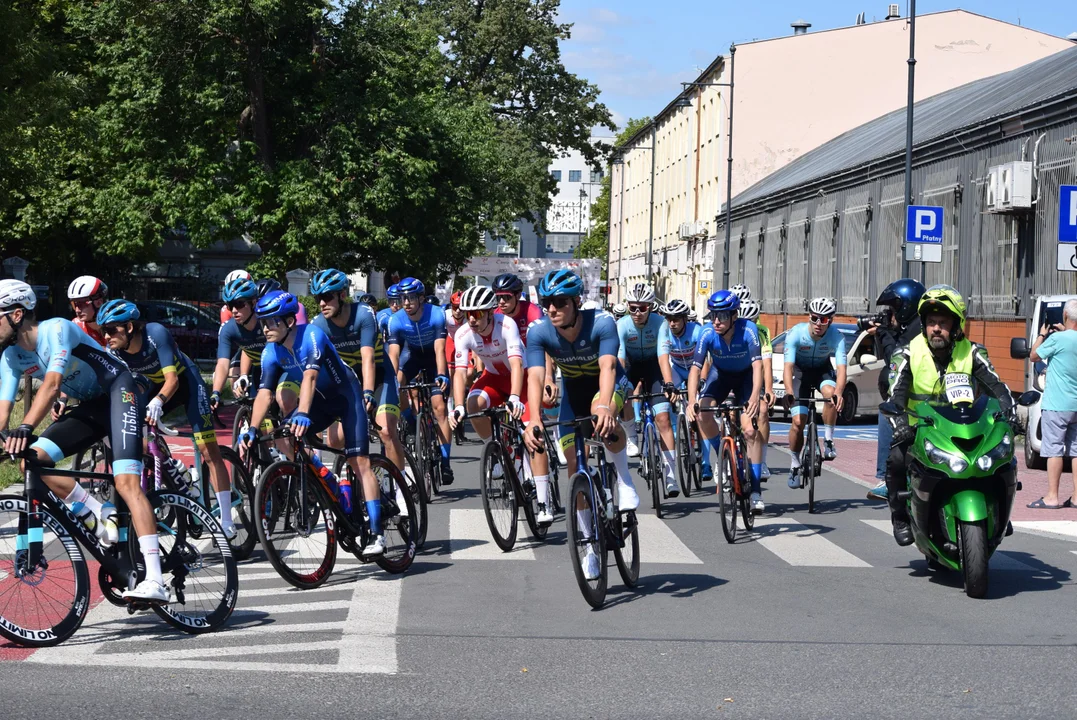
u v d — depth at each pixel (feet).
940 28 161.68
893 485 25.80
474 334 30.19
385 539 24.89
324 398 24.63
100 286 26.20
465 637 19.49
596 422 22.49
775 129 166.81
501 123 157.58
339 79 106.93
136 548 19.47
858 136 146.61
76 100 72.49
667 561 27.27
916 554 28.48
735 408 30.66
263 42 103.14
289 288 100.37
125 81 102.37
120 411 19.07
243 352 33.55
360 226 104.83
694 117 196.95
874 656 18.51
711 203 182.60
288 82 105.29
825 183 117.39
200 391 26.22
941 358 23.77
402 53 111.45
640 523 33.30
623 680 16.94
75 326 19.01
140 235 102.73
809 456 35.83
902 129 118.21
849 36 165.07
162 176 102.94
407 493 25.85
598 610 21.83
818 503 38.06
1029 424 49.03
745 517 31.32
